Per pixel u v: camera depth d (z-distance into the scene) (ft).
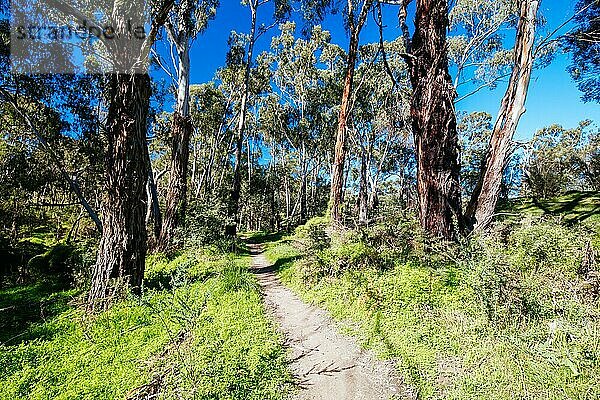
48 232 83.76
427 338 16.72
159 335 20.21
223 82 109.81
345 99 50.96
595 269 19.25
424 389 13.46
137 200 28.99
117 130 28.73
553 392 11.76
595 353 12.84
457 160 30.30
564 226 26.58
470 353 14.76
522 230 23.86
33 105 48.91
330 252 31.09
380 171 115.96
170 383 14.17
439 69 30.14
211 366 14.98
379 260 27.76
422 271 23.26
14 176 55.31
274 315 24.06
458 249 25.27
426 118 30.14
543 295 17.22
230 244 56.54
